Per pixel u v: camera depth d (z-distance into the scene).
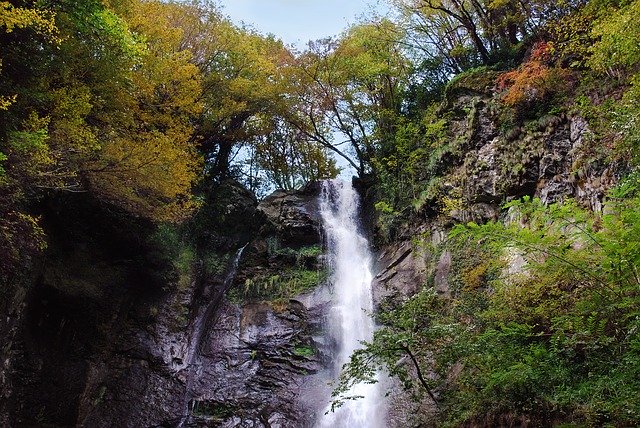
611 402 6.18
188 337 17.30
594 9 12.78
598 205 11.08
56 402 13.20
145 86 14.55
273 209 22.83
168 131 15.11
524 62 16.41
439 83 22.44
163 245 17.66
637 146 8.97
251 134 25.67
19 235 10.98
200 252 20.70
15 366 12.27
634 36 9.27
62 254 14.39
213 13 22.39
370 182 23.48
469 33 19.72
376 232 20.91
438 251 15.93
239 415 14.76
